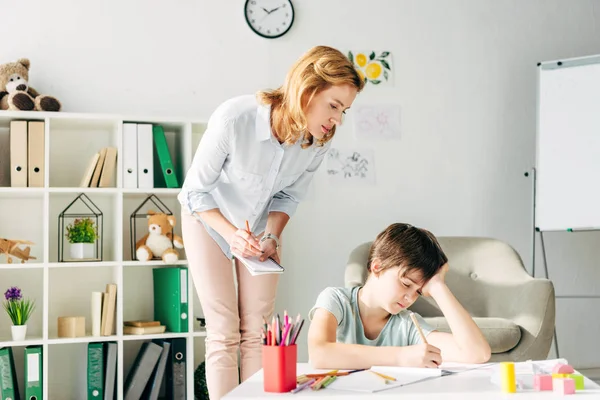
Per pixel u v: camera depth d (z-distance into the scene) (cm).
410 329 185
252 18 359
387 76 373
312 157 225
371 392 129
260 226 239
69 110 336
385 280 175
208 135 211
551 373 138
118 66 343
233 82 356
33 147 306
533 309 283
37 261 328
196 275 229
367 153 369
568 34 394
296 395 127
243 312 238
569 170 361
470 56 383
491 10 387
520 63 388
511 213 383
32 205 329
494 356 274
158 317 333
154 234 318
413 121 375
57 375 327
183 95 350
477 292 315
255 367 235
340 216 365
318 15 368
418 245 173
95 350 303
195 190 220
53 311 328
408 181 373
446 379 142
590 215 356
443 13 382
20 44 332
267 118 208
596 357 387
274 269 187
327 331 172
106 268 336
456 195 378
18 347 322
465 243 328
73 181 335
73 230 314
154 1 349
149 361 308
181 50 351
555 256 387
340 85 187
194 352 343
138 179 316
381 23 375
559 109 365
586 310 388
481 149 382
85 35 339
